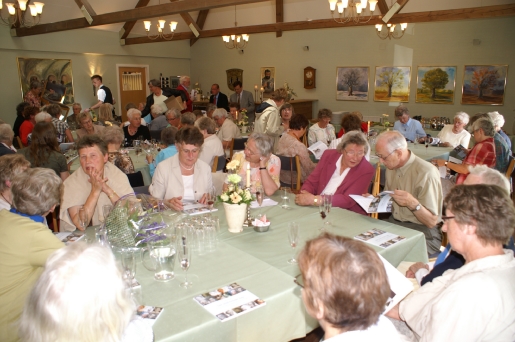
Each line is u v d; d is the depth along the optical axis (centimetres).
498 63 872
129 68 1175
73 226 253
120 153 377
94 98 1101
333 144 489
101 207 262
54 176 178
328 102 1109
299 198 286
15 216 164
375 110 1042
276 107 676
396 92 1005
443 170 393
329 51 1083
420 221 259
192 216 256
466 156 430
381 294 96
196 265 188
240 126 800
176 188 295
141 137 567
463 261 176
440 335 131
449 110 945
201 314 148
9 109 947
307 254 103
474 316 127
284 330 168
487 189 141
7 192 214
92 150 244
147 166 457
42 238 159
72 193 254
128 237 193
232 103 821
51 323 96
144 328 121
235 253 202
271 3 1104
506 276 131
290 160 391
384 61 1010
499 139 414
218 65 1277
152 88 833
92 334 98
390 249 213
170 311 149
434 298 146
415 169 265
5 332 154
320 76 1107
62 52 1023
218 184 325
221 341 146
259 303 155
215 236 216
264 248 210
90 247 108
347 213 270
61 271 100
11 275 155
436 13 810
